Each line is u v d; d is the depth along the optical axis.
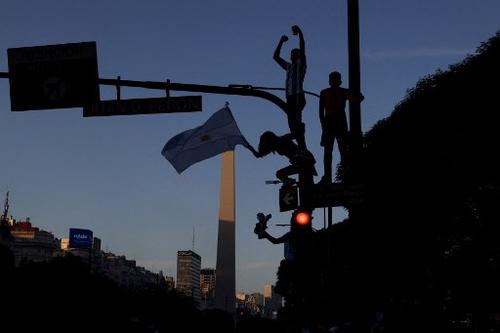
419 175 21.80
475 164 20.59
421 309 22.70
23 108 12.48
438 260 22.59
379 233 22.06
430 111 21.12
